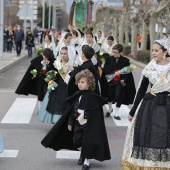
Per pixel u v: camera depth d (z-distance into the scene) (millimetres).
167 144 5340
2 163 6914
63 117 6691
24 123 9789
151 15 26812
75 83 7141
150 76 5664
